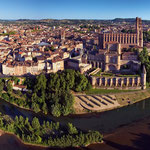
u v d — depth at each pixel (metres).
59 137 166.12
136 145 164.12
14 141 168.62
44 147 160.62
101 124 196.00
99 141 166.00
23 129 177.50
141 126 191.25
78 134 170.38
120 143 166.62
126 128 188.38
